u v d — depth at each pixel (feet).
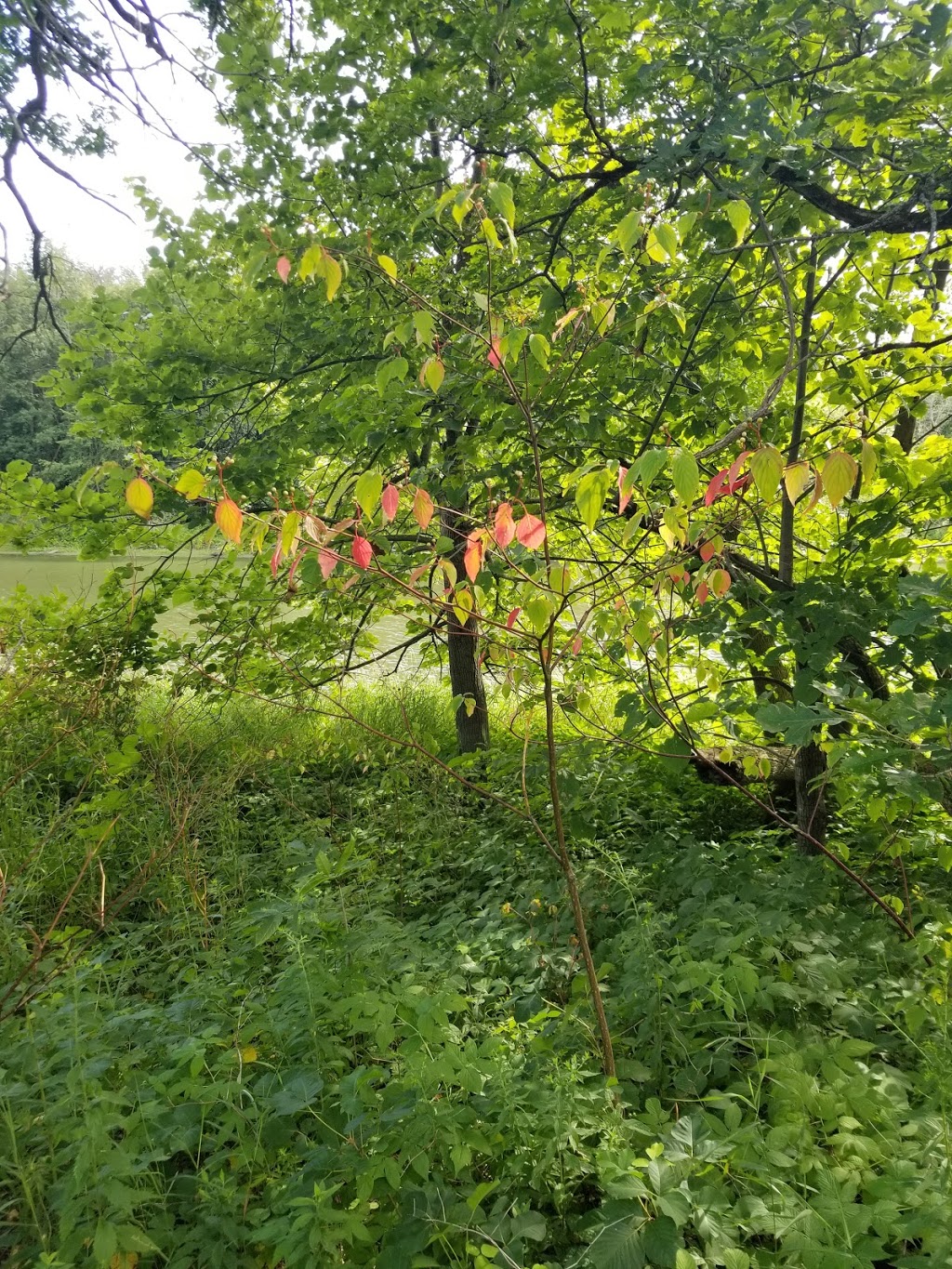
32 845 15.67
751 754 11.71
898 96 10.46
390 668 34.50
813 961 8.95
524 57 15.05
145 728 11.34
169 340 17.38
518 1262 6.11
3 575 47.39
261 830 18.44
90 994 9.59
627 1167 6.42
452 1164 6.97
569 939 11.58
